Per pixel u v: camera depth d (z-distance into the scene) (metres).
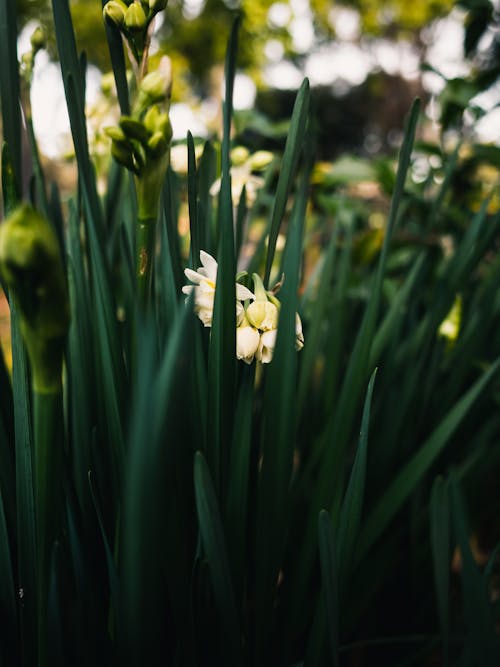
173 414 0.23
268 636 0.33
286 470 0.31
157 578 0.25
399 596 0.45
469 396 0.38
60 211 0.42
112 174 0.46
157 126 0.26
